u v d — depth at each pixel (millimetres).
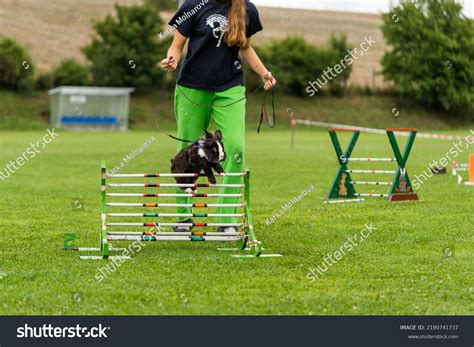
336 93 85938
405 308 8125
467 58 84000
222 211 11758
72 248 11086
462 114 86188
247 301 8312
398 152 17500
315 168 28312
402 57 85125
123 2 91688
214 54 11547
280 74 83688
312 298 8430
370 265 10094
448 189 20062
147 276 9328
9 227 13344
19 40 88750
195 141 11117
